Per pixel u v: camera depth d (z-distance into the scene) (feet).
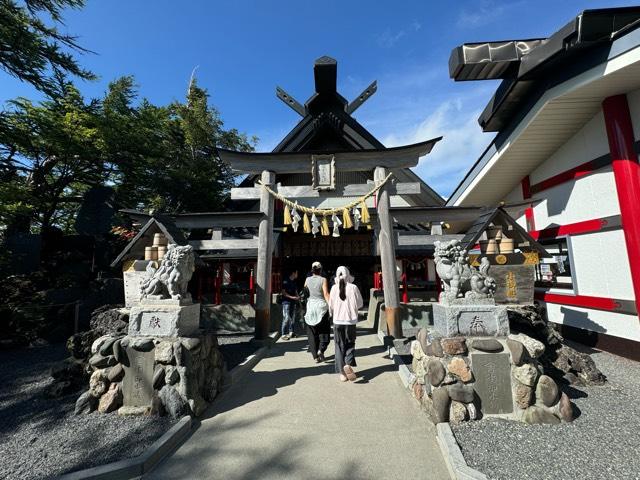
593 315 18.75
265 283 21.63
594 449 8.02
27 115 34.40
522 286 15.78
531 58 16.20
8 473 7.75
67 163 38.42
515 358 9.93
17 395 13.24
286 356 18.31
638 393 11.68
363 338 22.81
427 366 10.66
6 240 29.07
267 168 23.39
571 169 20.38
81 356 13.50
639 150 15.43
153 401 10.44
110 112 41.19
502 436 8.69
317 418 10.44
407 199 34.35
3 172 34.99
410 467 7.80
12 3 31.27
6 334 22.97
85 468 7.82
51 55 33.53
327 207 23.41
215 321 26.86
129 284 14.16
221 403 11.75
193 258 12.59
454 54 19.01
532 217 25.18
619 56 13.47
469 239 15.78
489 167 24.58
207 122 55.47
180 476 7.61
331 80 26.63
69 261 32.53
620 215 16.60
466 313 10.89
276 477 7.51
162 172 49.93
